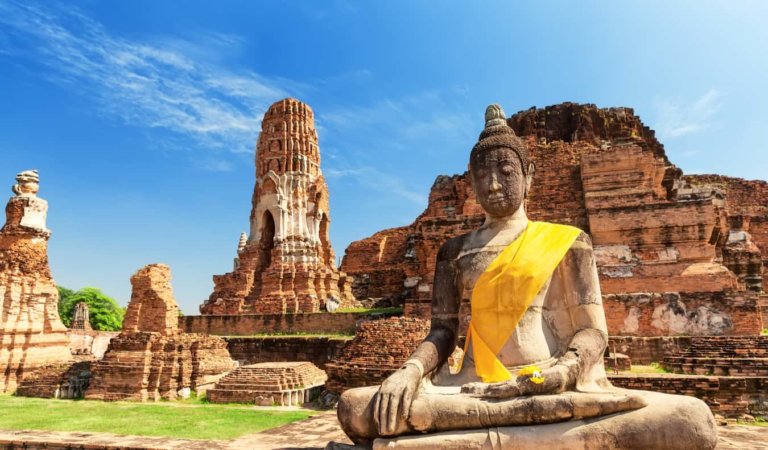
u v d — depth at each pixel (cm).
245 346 2617
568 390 593
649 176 2462
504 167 738
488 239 741
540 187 2711
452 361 1460
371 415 625
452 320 749
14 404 1861
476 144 773
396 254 4503
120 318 6350
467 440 571
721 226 2544
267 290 3319
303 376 2028
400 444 590
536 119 3694
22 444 1088
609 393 573
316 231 3562
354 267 4591
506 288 678
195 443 1037
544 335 669
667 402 555
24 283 2477
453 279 761
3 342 2347
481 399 591
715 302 1891
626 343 1848
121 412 1603
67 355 2628
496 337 669
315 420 1356
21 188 2583
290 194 3525
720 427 1211
